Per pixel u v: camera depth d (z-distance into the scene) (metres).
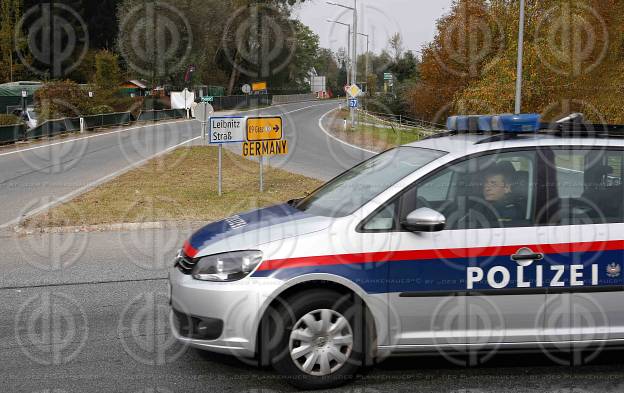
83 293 6.24
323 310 3.92
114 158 21.16
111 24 59.53
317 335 3.93
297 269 3.88
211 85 63.28
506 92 26.20
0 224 9.95
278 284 3.85
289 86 73.06
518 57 23.92
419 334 4.02
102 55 43.53
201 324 4.00
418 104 36.84
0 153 23.16
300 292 3.92
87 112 36.91
